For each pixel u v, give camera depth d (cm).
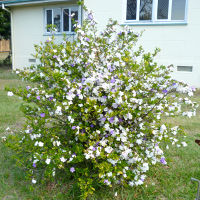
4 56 2080
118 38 306
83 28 295
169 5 785
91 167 262
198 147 365
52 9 1092
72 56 254
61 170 278
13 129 421
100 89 226
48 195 246
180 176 287
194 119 501
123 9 836
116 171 216
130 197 242
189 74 799
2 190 255
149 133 252
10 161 312
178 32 790
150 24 811
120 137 224
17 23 1196
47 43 276
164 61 822
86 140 244
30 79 268
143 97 247
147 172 289
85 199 232
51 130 263
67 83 223
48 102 236
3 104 586
